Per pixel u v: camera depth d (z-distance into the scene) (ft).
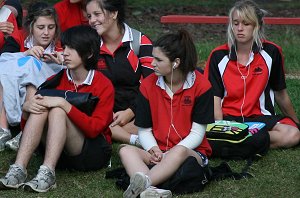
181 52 36.35
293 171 39.27
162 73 36.73
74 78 39.06
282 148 43.37
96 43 38.58
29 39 45.70
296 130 43.37
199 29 85.61
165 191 33.78
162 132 37.52
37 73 43.01
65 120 36.65
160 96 37.52
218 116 43.80
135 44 45.50
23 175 36.24
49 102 36.45
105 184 37.09
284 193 35.83
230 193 35.70
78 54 38.01
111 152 40.47
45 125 37.11
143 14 93.25
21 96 43.16
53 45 44.50
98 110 38.45
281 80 44.91
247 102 44.01
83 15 48.62
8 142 42.29
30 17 44.50
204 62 66.28
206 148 38.17
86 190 36.22
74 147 37.81
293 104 52.70
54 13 44.24
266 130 41.81
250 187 36.58
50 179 36.01
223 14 94.79
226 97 44.45
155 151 36.58
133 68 45.24
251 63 44.21
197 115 37.06
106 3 43.86
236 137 40.96
